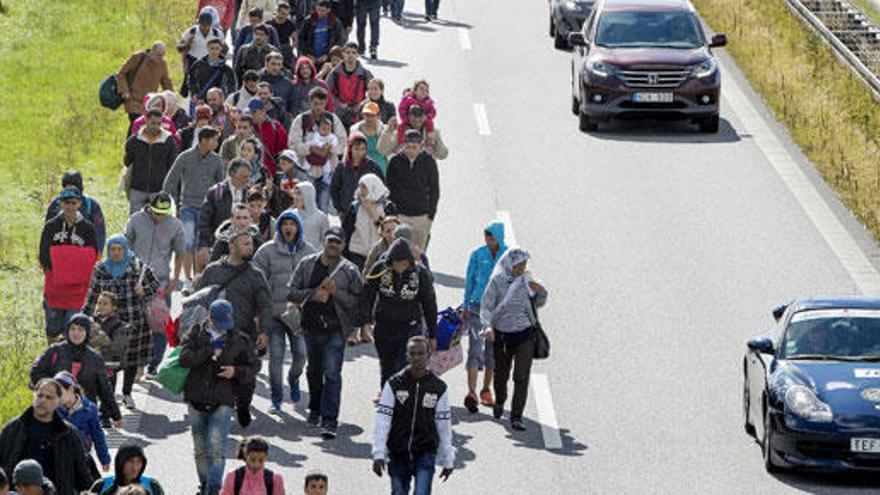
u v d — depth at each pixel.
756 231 65.31
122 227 64.69
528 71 93.12
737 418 47.28
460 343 48.75
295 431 45.41
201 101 66.62
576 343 53.06
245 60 70.19
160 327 46.38
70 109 85.19
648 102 79.50
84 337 40.88
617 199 69.19
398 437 36.97
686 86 79.50
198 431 40.25
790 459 42.03
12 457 35.50
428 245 61.91
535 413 47.38
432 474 37.09
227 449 43.41
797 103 84.88
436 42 99.75
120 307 46.09
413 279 43.84
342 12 88.88
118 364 45.19
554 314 55.69
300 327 45.22
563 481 42.25
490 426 46.38
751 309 56.50
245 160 53.31
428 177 55.00
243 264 44.19
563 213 67.00
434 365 46.47
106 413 44.41
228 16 88.38
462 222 65.44
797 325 45.06
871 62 95.62
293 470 42.28
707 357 52.06
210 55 67.94
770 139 79.44
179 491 40.94
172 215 53.28
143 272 46.38
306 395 48.59
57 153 77.56
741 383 50.03
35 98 87.00
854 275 60.25
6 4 103.00
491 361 47.59
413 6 111.75
